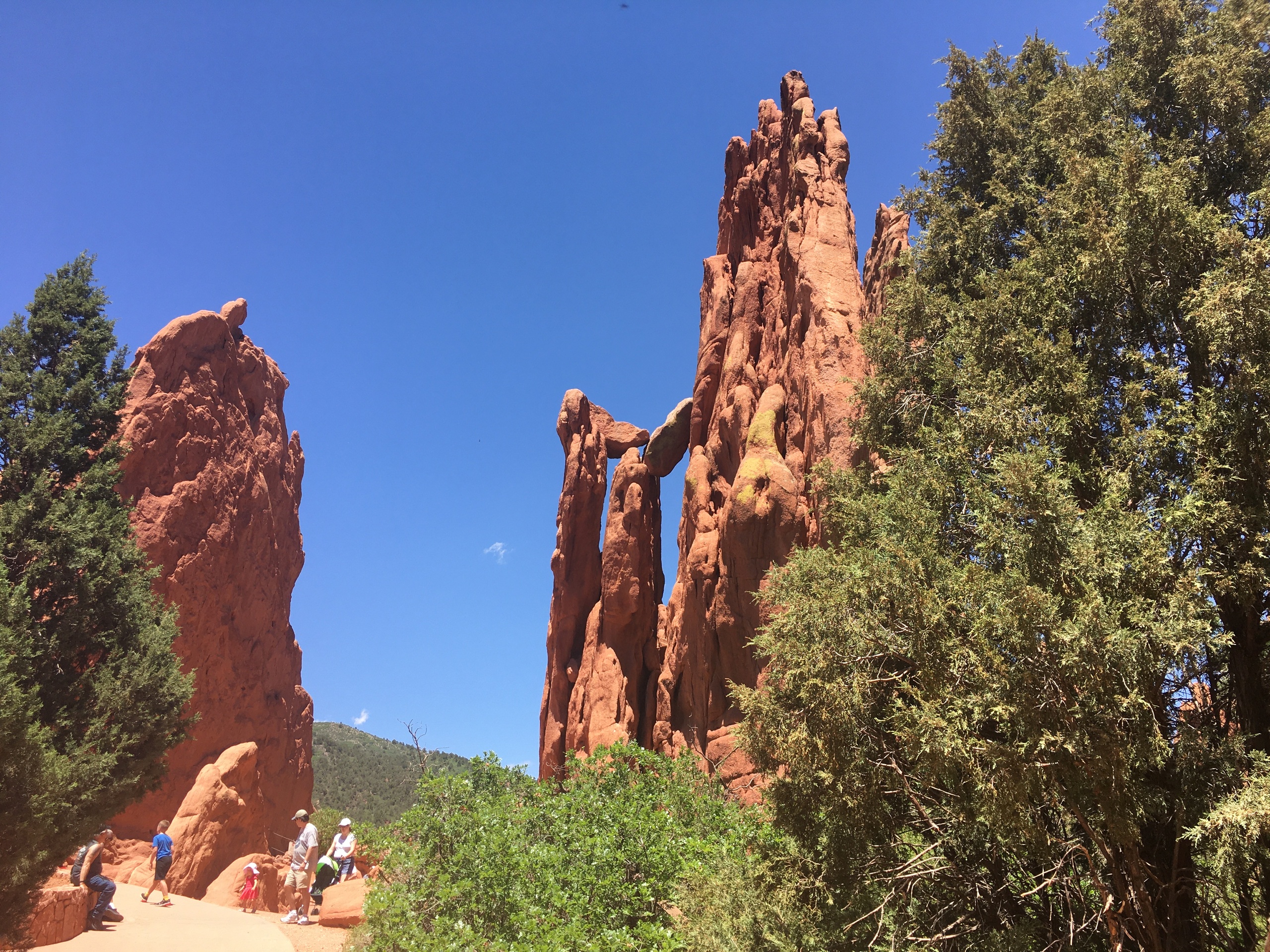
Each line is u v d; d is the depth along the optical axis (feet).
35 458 84.84
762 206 139.64
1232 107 50.01
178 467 165.68
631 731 131.34
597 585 156.87
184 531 161.27
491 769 64.34
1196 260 44.68
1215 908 40.04
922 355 59.77
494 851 48.14
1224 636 33.83
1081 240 49.29
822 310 107.76
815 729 39.58
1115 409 47.29
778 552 101.96
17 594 61.82
